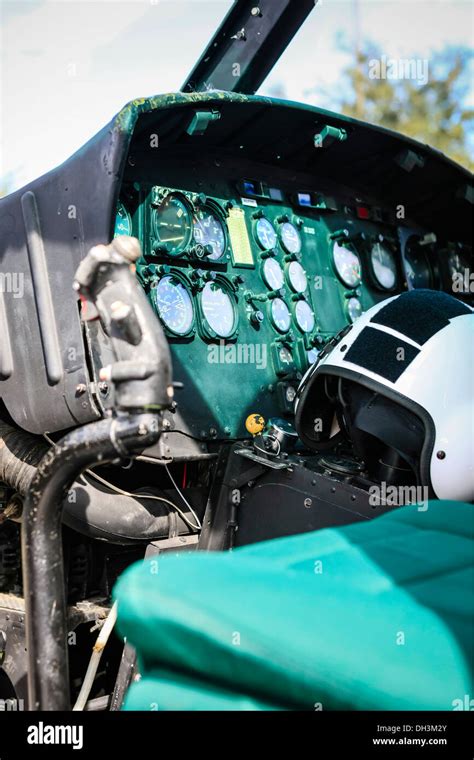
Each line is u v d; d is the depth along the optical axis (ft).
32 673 4.83
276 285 12.20
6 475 9.87
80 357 8.73
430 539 3.77
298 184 13.46
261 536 9.38
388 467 8.60
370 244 14.40
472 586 3.21
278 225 12.73
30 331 9.31
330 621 2.79
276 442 9.29
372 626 2.83
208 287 11.08
